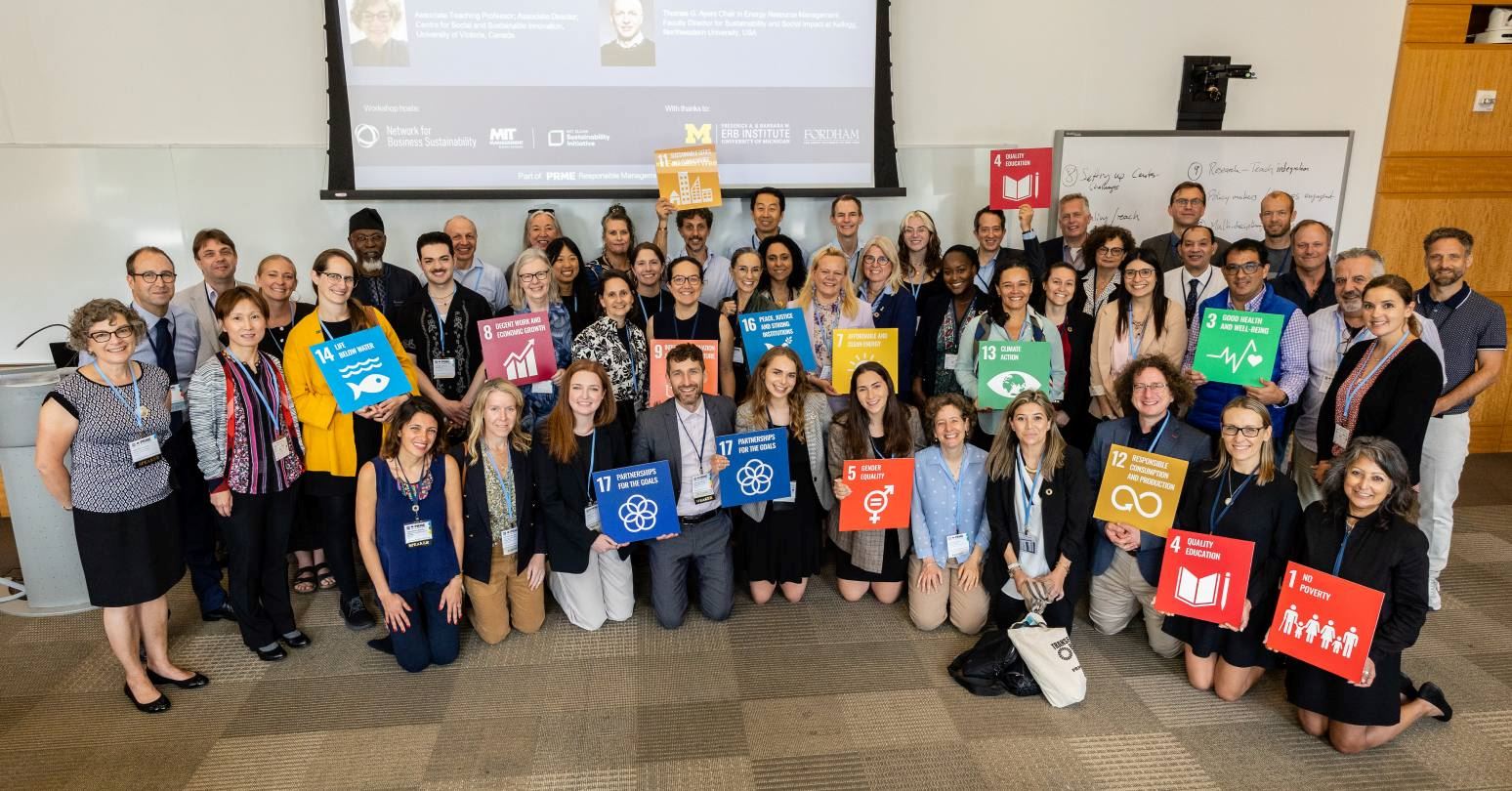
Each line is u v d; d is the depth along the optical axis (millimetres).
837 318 3467
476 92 4078
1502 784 2205
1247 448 2459
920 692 2637
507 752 2355
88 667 2832
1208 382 3201
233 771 2285
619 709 2559
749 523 3062
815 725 2475
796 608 3205
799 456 2990
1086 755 2334
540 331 3141
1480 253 4926
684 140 4273
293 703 2604
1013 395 3152
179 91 3979
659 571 2961
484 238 4273
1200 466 2660
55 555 3156
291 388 2840
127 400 2395
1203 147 4586
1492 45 4648
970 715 2521
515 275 3334
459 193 4133
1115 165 4566
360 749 2375
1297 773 2254
